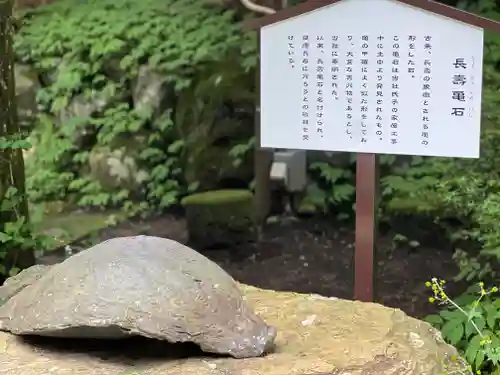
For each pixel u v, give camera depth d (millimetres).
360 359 2525
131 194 4883
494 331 2947
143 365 2508
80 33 5008
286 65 3119
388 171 4410
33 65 5180
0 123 3369
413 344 2648
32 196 4910
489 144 3785
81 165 5023
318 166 4609
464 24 2896
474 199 3672
